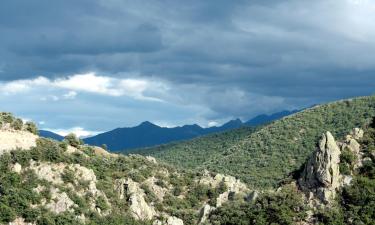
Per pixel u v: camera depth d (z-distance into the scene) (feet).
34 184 417.69
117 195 460.14
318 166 366.43
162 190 500.33
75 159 461.78
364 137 377.91
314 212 357.00
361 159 366.02
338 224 345.31
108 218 430.20
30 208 402.93
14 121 468.34
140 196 462.60
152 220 457.27
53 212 409.90
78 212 417.28
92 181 445.37
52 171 433.89
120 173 491.31
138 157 562.66
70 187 431.84
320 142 372.17
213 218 413.80
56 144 464.24
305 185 372.38
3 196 400.88
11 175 412.98
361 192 352.08
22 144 440.04
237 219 389.80
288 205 367.04
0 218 390.83
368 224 339.36
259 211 379.35
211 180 526.98
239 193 461.78
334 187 359.66
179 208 483.51
